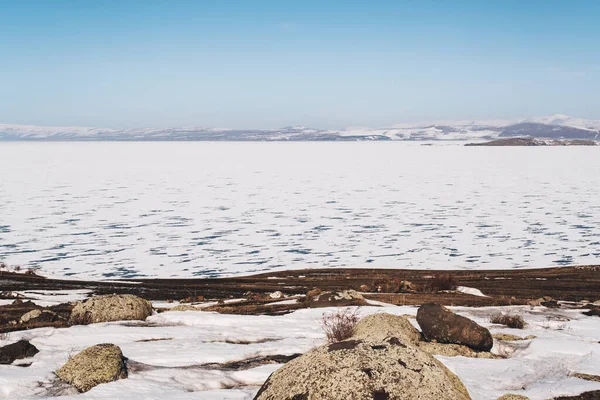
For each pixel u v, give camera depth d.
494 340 12.92
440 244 54.03
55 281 32.97
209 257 49.09
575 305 21.41
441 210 78.81
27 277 34.22
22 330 14.16
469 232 60.75
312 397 5.03
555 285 30.78
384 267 43.84
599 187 108.88
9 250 51.53
